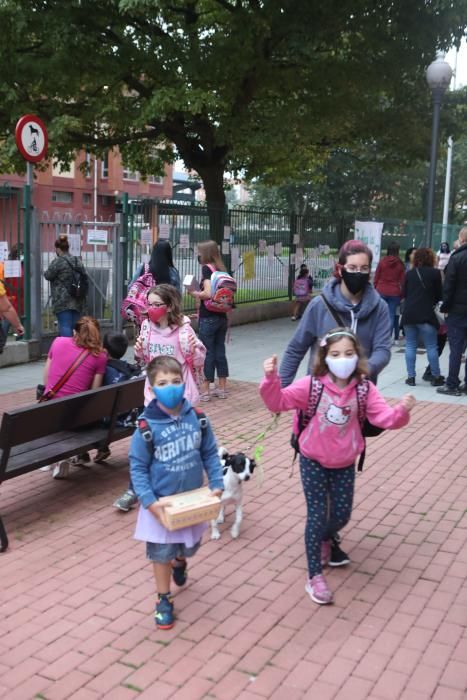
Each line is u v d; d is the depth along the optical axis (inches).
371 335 163.6
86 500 217.9
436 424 308.5
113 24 546.3
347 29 579.8
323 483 156.2
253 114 606.9
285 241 713.0
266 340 548.1
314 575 158.9
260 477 183.5
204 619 150.0
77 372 228.4
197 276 564.7
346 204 1734.7
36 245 432.5
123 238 484.1
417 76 646.5
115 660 135.1
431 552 184.1
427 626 148.1
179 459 143.0
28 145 404.2
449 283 351.6
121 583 165.8
